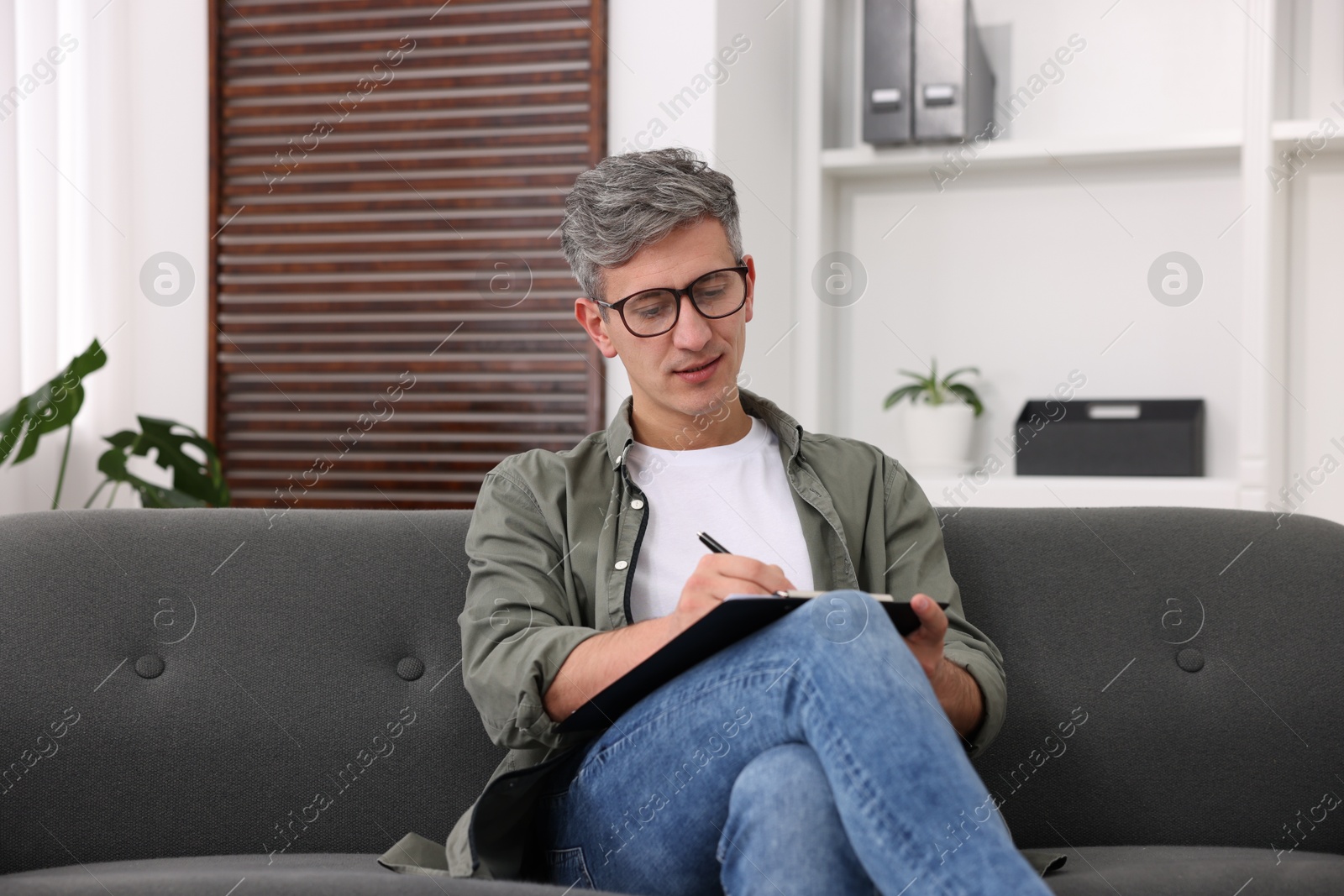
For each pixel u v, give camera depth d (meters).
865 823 0.92
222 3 2.99
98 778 1.38
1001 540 1.49
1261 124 2.62
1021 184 3.00
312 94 2.96
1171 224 2.89
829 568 1.39
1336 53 2.74
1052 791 1.39
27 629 1.40
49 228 2.70
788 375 2.97
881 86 2.83
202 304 3.01
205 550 1.47
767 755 1.01
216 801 1.39
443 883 1.05
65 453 2.37
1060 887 1.10
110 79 2.94
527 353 2.88
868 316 3.12
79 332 2.86
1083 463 2.78
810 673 1.00
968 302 3.04
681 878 1.09
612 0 2.77
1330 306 2.77
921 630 1.13
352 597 1.46
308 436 2.98
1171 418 2.75
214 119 2.98
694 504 1.41
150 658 1.42
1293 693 1.38
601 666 1.17
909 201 3.08
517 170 2.87
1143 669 1.41
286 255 2.98
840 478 1.45
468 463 2.91
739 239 1.43
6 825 1.36
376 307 2.95
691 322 1.36
